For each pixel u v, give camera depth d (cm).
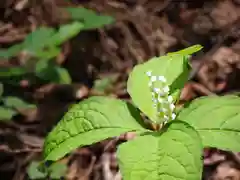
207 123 21
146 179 18
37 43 32
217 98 21
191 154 18
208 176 31
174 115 21
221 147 20
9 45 40
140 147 19
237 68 38
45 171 29
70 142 21
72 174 31
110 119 21
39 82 37
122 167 19
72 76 39
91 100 22
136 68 23
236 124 20
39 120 35
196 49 20
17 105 31
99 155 32
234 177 31
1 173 31
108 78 37
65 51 40
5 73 32
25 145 33
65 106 36
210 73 38
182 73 23
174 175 18
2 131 34
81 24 33
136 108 22
